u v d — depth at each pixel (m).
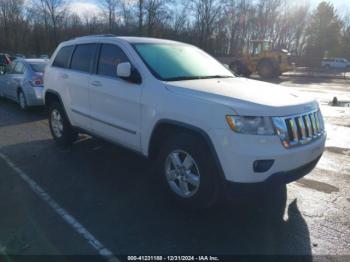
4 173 4.76
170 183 3.89
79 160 5.35
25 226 3.39
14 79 9.76
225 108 3.26
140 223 3.50
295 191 4.39
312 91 17.58
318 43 58.50
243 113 3.20
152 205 3.89
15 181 4.49
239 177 3.21
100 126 4.90
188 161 3.64
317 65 47.91
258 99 3.42
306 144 3.55
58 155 5.59
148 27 44.31
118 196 4.10
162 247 3.12
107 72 4.76
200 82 4.04
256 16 57.75
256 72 27.05
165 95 3.78
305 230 3.46
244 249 3.12
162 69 4.24
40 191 4.20
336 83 23.19
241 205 3.94
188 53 4.94
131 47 4.46
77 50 5.52
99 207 3.82
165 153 3.88
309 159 3.62
